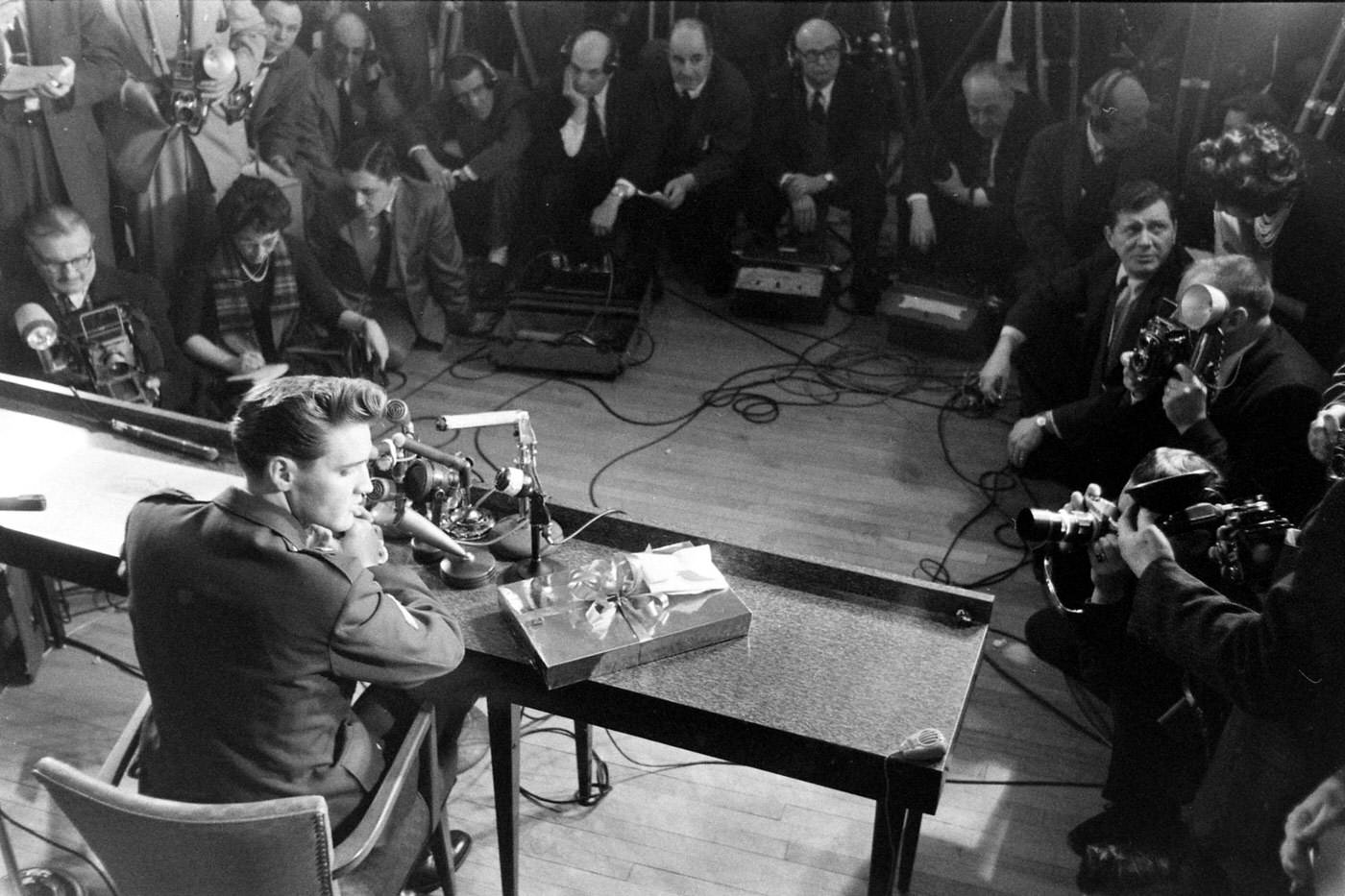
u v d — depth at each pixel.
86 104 4.00
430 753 2.16
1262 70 4.83
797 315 5.30
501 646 2.16
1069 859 2.74
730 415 4.63
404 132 5.36
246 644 1.80
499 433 4.44
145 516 1.88
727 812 2.83
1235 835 2.16
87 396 2.85
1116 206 3.80
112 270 3.95
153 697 1.89
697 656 2.18
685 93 5.40
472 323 5.15
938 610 2.31
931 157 5.25
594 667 2.10
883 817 2.03
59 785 1.73
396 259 4.86
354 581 1.85
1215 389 3.25
